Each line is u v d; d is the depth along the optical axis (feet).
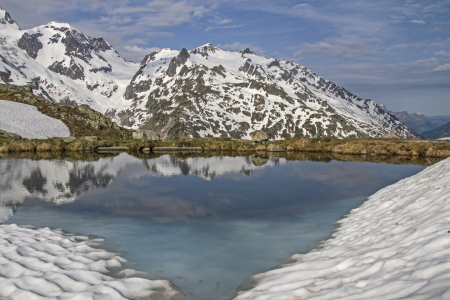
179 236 47.98
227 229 52.08
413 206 34.35
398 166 148.77
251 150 326.24
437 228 23.97
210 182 105.09
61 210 64.49
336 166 152.15
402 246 24.86
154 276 32.83
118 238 46.42
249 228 52.37
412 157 210.79
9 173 122.01
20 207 66.64
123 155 244.22
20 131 355.36
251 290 27.71
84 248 39.17
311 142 308.19
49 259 32.71
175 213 63.21
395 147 240.53
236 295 28.14
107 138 447.01
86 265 32.53
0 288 25.43
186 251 41.19
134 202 73.46
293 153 274.77
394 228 30.78
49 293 25.08
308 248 40.09
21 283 26.43
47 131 394.32
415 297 15.57
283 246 42.16
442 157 206.39
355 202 70.28
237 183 102.94
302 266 30.73
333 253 32.81
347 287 21.02
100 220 57.26
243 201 75.05
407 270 19.66
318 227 50.67
